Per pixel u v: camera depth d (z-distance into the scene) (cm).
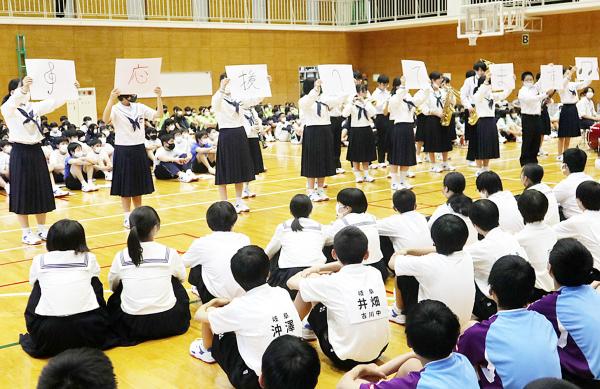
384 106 1047
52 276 369
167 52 1727
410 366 248
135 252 383
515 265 256
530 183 512
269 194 880
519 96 995
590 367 266
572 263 275
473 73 991
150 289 389
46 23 1522
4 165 912
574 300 273
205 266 403
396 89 894
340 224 425
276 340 202
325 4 2025
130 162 670
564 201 520
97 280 392
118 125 664
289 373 191
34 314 368
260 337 294
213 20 1827
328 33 2038
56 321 363
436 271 340
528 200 387
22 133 605
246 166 755
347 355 326
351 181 966
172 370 354
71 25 1560
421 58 1972
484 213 373
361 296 324
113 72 1638
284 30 1941
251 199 845
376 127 1088
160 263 393
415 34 1969
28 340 389
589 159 1112
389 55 2048
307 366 193
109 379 155
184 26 1739
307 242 416
